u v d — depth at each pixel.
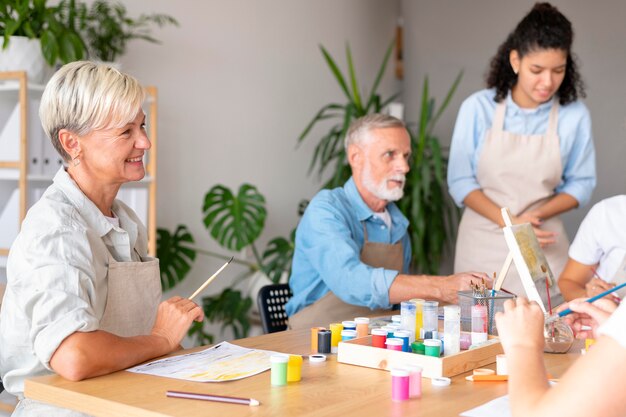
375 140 2.33
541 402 0.92
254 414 1.18
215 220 4.03
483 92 2.90
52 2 3.34
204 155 3.94
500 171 2.84
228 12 4.02
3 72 2.85
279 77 4.30
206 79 3.93
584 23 4.24
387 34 5.02
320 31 4.55
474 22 4.66
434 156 3.76
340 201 2.35
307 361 1.56
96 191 1.65
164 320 1.60
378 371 1.47
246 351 1.63
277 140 4.31
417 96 4.98
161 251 3.70
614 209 2.30
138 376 1.41
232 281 4.14
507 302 1.11
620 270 2.15
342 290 2.17
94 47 3.29
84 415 1.44
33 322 1.42
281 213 4.34
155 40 3.53
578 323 1.85
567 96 2.80
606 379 0.86
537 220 2.74
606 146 4.16
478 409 1.20
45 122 1.59
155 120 3.18
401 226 2.48
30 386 1.37
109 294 1.61
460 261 2.97
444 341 1.52
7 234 2.94
